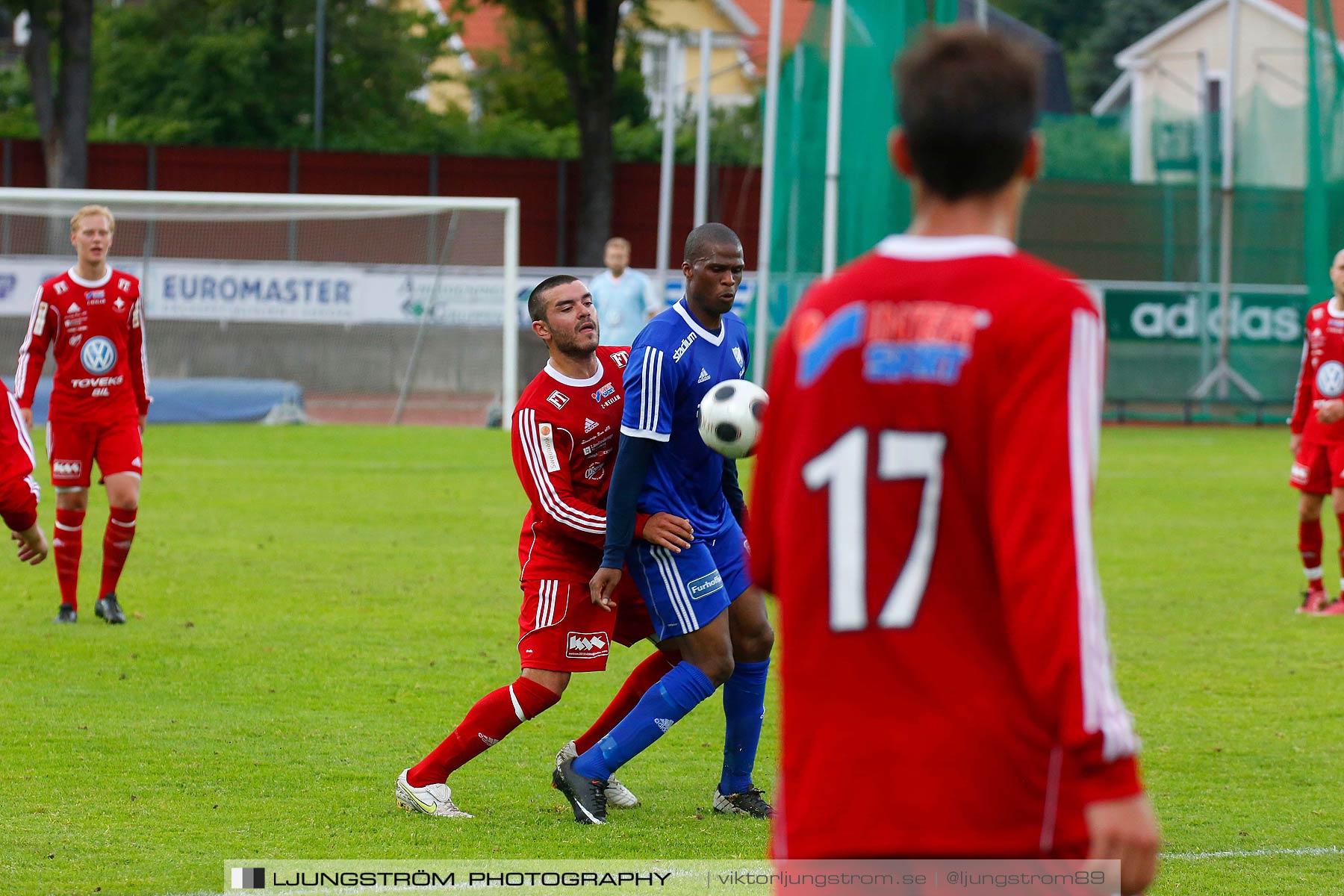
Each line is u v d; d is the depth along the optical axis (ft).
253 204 220.84
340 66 475.72
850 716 23.17
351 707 69.87
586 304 54.34
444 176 344.90
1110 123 294.05
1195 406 260.62
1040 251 284.20
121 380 88.69
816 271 221.66
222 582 103.24
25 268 226.38
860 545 23.21
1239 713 71.05
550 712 71.46
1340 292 95.86
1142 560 120.26
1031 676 21.91
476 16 600.80
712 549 55.06
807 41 220.84
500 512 140.77
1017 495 22.00
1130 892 22.26
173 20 467.52
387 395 238.68
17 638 83.71
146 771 58.70
